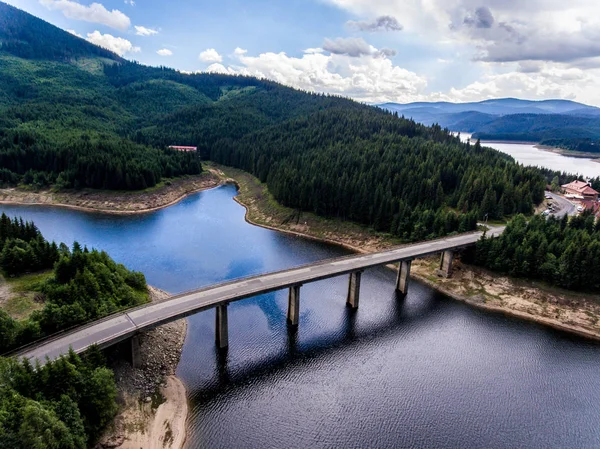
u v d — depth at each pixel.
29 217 144.50
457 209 134.50
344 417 53.00
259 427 50.78
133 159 181.12
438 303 89.44
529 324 81.25
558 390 60.75
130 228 135.00
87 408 44.62
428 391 58.91
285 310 81.62
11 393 38.72
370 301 88.56
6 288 69.94
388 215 128.62
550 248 93.00
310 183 147.12
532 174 154.12
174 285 91.31
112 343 53.16
